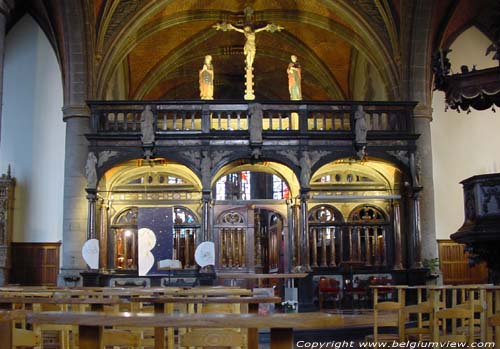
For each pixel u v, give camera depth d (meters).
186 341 5.12
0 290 12.42
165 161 23.92
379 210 26.08
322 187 26.03
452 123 26.61
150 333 8.16
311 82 35.53
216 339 5.11
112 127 24.94
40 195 24.91
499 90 14.73
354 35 28.39
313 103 23.64
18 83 25.62
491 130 26.61
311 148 23.42
